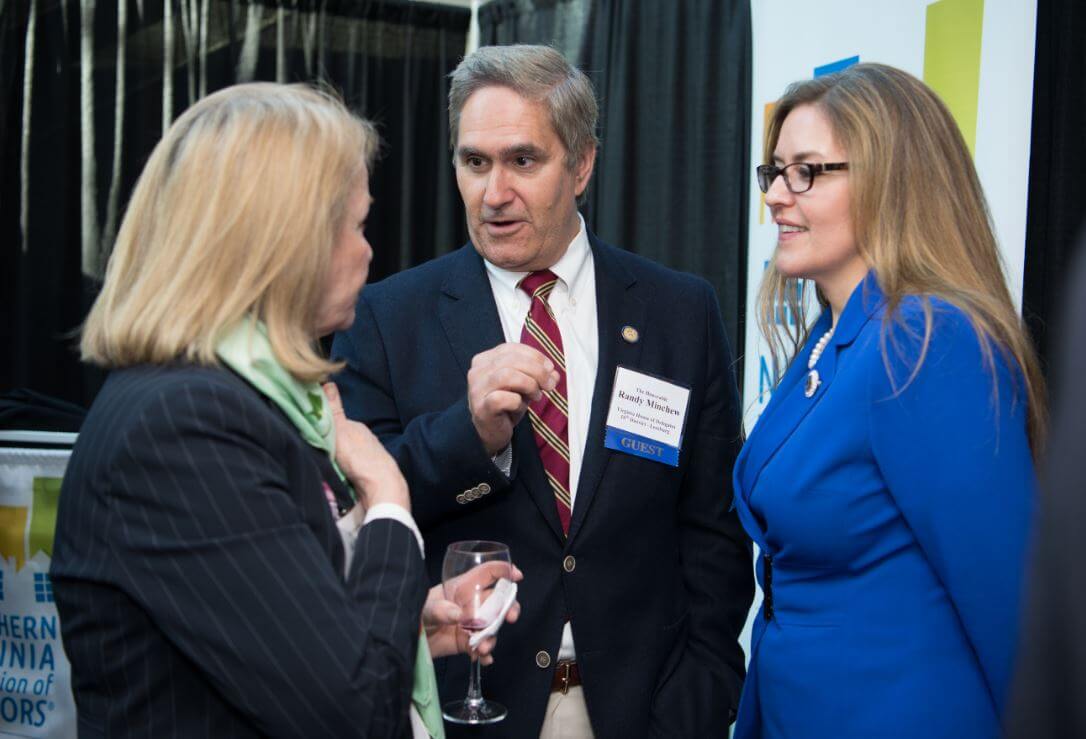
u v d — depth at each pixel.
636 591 1.72
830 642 1.40
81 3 4.40
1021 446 1.28
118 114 4.44
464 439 1.57
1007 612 1.26
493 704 1.50
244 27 4.66
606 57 4.00
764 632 1.55
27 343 4.35
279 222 1.08
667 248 3.69
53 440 2.30
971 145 2.13
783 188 1.51
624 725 1.65
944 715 1.32
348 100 4.79
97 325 1.10
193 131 1.11
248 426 1.02
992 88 2.08
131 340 1.05
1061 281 2.16
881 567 1.38
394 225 4.97
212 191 1.07
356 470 1.26
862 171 1.43
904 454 1.31
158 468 0.97
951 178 1.43
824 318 1.64
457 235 5.01
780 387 1.63
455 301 1.81
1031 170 2.25
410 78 4.93
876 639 1.37
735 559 1.87
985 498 1.26
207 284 1.06
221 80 4.61
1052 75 2.22
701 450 1.86
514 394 1.52
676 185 3.68
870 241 1.44
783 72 2.81
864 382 1.37
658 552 1.77
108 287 1.11
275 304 1.10
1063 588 0.60
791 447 1.45
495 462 1.65
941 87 2.23
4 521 2.26
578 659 1.65
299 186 1.09
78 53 4.41
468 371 1.69
